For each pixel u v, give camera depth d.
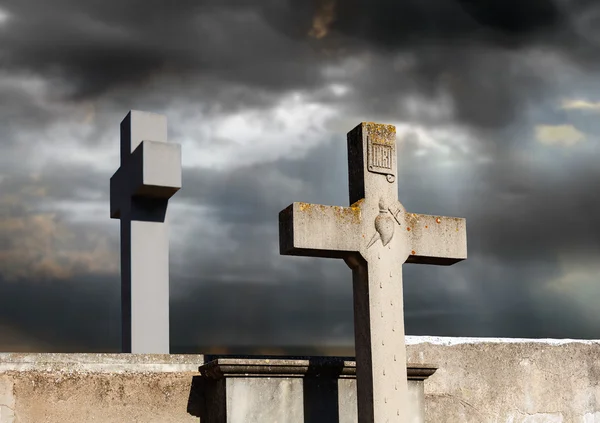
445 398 7.91
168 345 11.71
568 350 8.52
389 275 6.66
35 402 6.44
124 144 12.16
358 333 6.64
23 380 6.44
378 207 6.70
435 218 6.96
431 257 6.90
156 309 11.71
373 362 6.47
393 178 6.81
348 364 6.93
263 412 6.62
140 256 11.72
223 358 6.70
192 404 6.86
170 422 6.77
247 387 6.61
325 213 6.49
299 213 6.41
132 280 11.62
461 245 7.03
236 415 6.53
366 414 6.49
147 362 6.82
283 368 6.69
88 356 6.67
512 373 8.23
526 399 8.23
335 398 6.93
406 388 6.55
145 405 6.73
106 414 6.61
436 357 7.98
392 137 6.85
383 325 6.56
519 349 8.31
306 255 6.61
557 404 8.36
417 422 7.07
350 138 6.91
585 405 8.48
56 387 6.51
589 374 8.56
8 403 6.38
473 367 8.09
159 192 11.53
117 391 6.67
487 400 8.07
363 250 6.57
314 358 7.05
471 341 8.15
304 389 6.81
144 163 11.23
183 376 6.89
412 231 6.83
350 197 6.86
